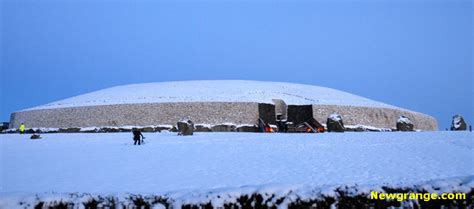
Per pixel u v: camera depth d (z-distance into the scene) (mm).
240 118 45406
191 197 8156
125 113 45719
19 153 23219
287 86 58969
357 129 46719
